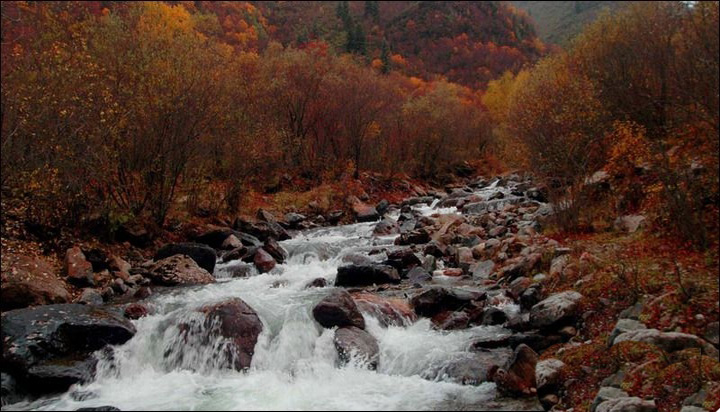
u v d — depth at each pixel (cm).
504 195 2808
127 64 1759
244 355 966
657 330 908
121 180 1792
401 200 3281
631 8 2605
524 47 12381
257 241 1973
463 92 7675
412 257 1572
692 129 1755
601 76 2369
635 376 813
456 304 1189
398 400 827
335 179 3175
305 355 998
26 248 1439
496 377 867
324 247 1867
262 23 8062
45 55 1544
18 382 873
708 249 1250
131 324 1045
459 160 4609
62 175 1530
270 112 3039
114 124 1625
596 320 1010
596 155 1809
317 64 3253
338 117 3312
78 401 847
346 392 862
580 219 1653
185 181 2067
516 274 1355
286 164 3077
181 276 1471
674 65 2117
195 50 2027
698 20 2150
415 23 12512
